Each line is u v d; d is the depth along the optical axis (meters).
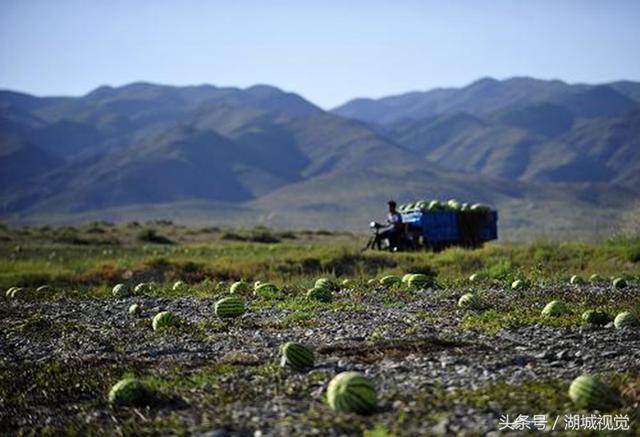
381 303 27.12
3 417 15.12
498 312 23.86
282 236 89.06
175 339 21.64
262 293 30.92
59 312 28.97
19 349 21.86
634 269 39.69
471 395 13.62
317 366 16.81
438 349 17.97
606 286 31.08
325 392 14.56
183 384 16.11
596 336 19.45
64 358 20.11
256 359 17.97
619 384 14.23
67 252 62.69
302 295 30.03
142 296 32.72
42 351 21.36
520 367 16.09
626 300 26.30
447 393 13.92
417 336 19.78
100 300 32.12
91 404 15.34
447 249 47.34
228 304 25.50
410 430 11.88
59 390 16.66
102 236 82.06
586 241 52.16
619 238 49.03
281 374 16.28
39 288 36.16
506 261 38.62
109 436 13.05
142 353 19.97
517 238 71.06
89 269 45.19
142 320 25.16
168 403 14.77
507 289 30.19
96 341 22.05
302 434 12.08
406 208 52.34
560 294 28.17
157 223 115.94
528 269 38.62
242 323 23.66
